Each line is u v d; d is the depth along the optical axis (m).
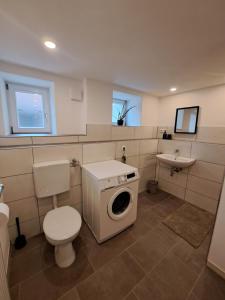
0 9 0.86
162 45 1.25
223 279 1.27
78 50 1.35
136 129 2.78
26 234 1.66
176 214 2.20
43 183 1.57
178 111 2.73
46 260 1.41
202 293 1.16
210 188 2.25
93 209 1.67
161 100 3.07
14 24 1.00
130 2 0.81
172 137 2.88
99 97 2.21
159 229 1.87
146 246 1.60
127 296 1.13
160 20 0.95
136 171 1.79
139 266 1.37
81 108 2.23
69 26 1.02
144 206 2.40
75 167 1.91
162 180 2.99
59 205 1.86
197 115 2.45
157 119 3.15
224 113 2.17
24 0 0.80
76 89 2.13
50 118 2.19
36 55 1.45
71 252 1.39
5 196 1.47
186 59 1.48
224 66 1.61
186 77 1.96
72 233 1.25
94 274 1.29
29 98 2.00
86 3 0.82
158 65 1.63
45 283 1.21
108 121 2.36
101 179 1.49
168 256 1.48
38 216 1.71
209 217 2.14
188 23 0.97
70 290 1.16
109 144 2.21
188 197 2.55
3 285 0.86
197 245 1.62
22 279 1.23
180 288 1.19
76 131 2.24
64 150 1.80
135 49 1.32
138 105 2.87
